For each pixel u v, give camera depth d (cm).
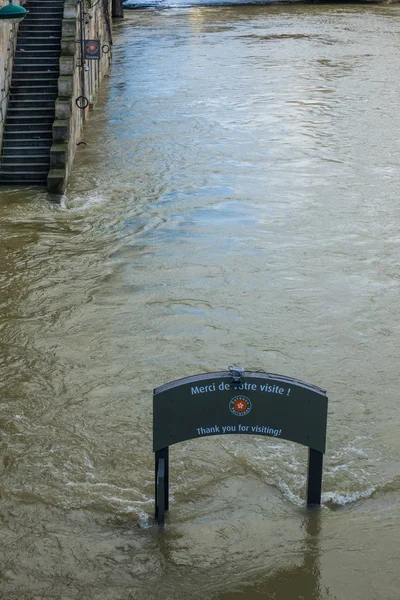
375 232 1912
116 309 1493
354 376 1260
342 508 938
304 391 846
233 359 1307
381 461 1038
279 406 849
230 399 844
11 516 920
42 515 923
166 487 904
